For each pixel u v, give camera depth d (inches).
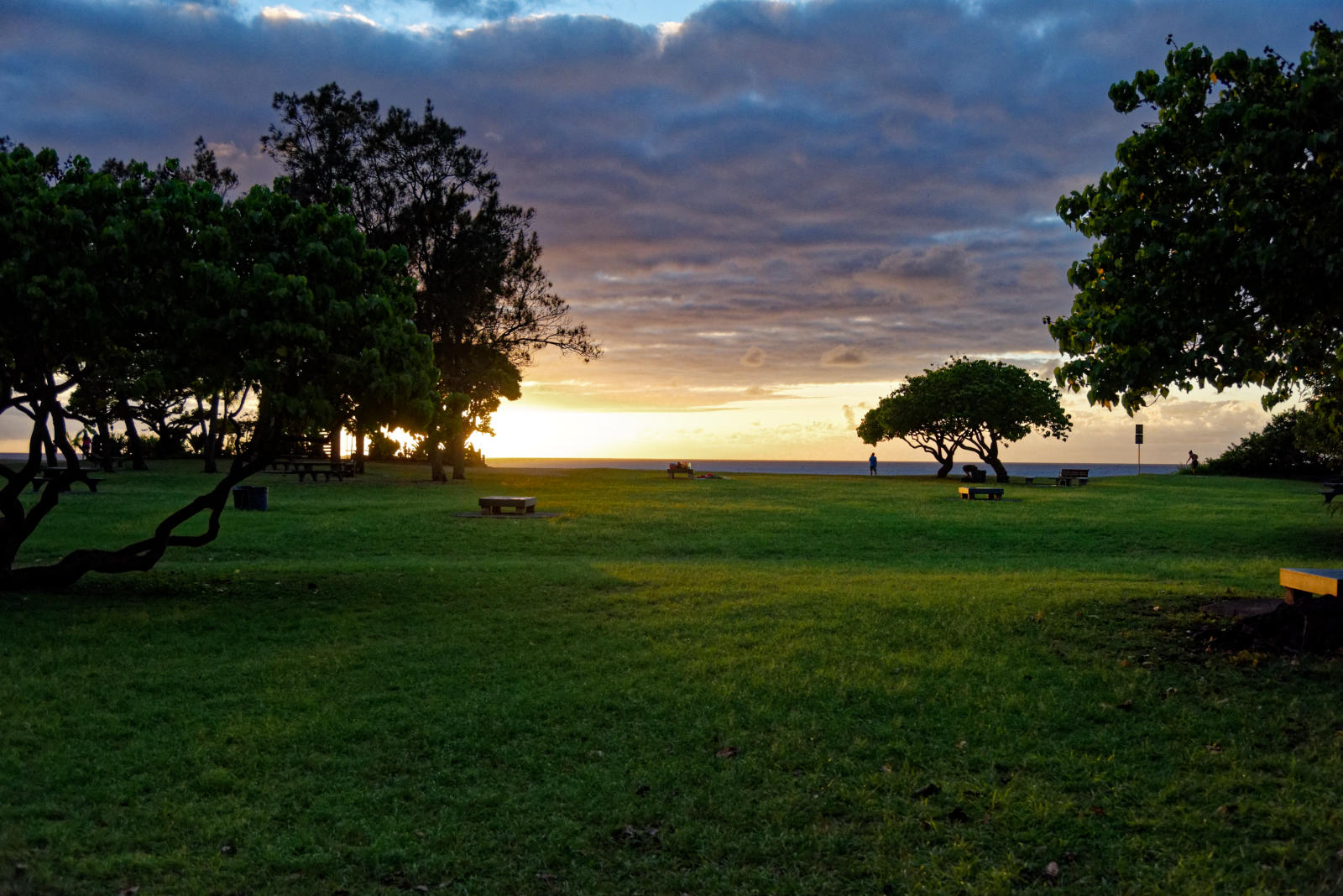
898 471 7017.7
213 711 300.0
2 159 450.9
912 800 229.8
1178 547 860.6
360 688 327.3
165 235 457.1
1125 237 355.3
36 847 211.2
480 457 2837.1
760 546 850.8
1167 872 191.5
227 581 563.5
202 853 208.7
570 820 223.9
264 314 448.5
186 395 1019.9
